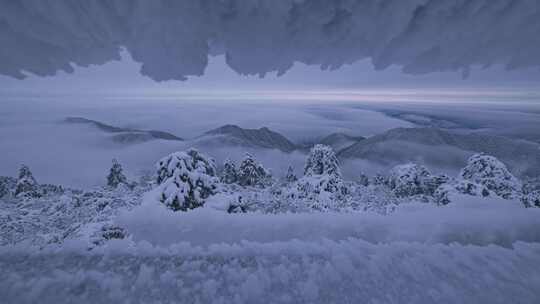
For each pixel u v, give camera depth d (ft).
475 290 4.02
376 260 4.63
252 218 5.81
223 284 4.10
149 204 6.27
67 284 4.03
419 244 5.09
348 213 6.11
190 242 5.12
